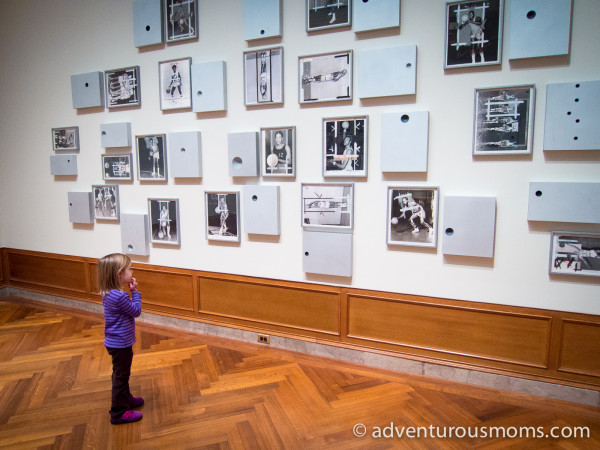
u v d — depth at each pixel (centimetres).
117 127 392
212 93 343
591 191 241
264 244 345
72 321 418
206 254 372
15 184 479
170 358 331
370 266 307
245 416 251
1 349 349
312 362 321
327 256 315
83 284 448
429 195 281
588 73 239
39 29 433
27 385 289
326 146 308
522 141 255
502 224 267
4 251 502
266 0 313
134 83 384
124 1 381
